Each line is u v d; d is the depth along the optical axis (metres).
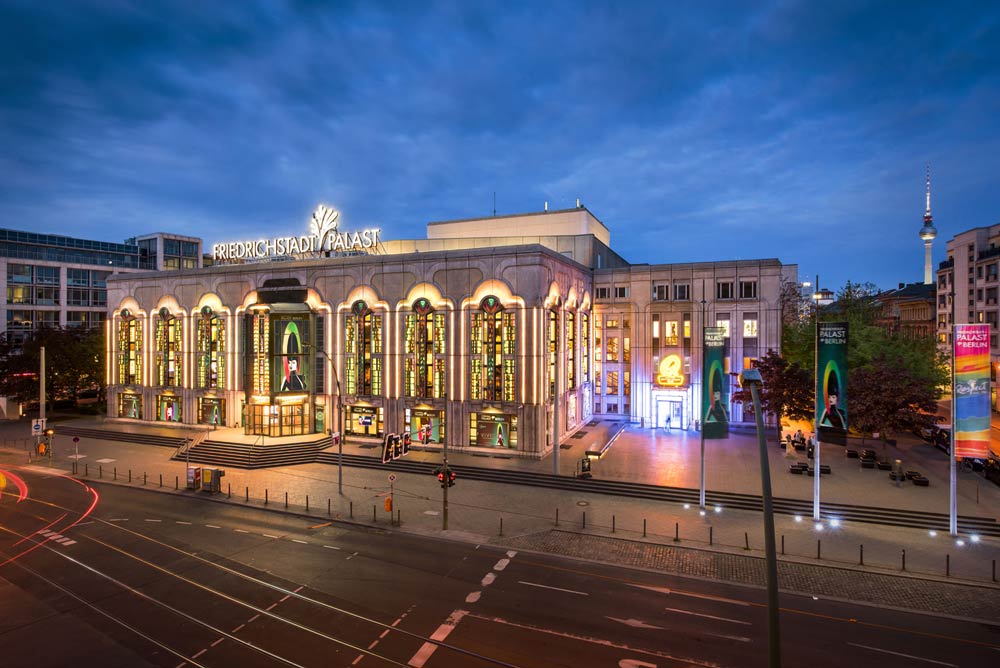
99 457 50.00
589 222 69.38
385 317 52.47
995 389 79.88
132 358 65.75
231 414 57.66
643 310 62.62
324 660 18.39
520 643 19.48
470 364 49.34
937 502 34.09
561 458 46.44
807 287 105.25
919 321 110.19
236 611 21.77
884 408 42.56
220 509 35.06
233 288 58.41
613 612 21.81
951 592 23.62
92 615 21.45
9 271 101.00
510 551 28.17
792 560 26.83
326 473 43.94
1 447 54.38
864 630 20.53
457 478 42.25
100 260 117.75
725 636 20.02
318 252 60.44
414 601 22.67
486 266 48.66
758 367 52.12
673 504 35.72
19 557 27.17
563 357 53.72
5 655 18.67
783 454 47.50
